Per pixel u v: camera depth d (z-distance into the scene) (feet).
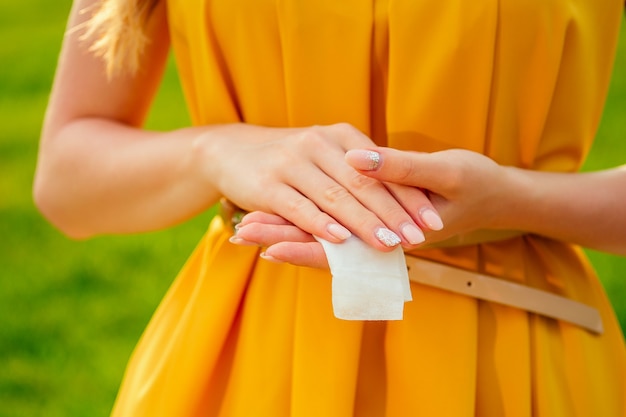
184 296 4.49
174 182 4.27
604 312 4.40
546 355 4.17
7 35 19.10
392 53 4.07
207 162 4.16
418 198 3.80
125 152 4.38
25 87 16.69
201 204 4.27
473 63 4.06
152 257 11.38
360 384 4.17
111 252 11.52
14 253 11.63
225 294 4.25
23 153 14.11
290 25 4.09
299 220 3.83
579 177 4.21
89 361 9.50
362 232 3.76
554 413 4.13
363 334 4.17
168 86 15.85
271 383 4.15
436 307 4.12
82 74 4.53
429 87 4.08
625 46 16.58
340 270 3.74
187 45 4.37
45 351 9.69
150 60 4.54
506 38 4.05
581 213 4.14
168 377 4.26
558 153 4.29
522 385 4.10
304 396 4.08
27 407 8.84
